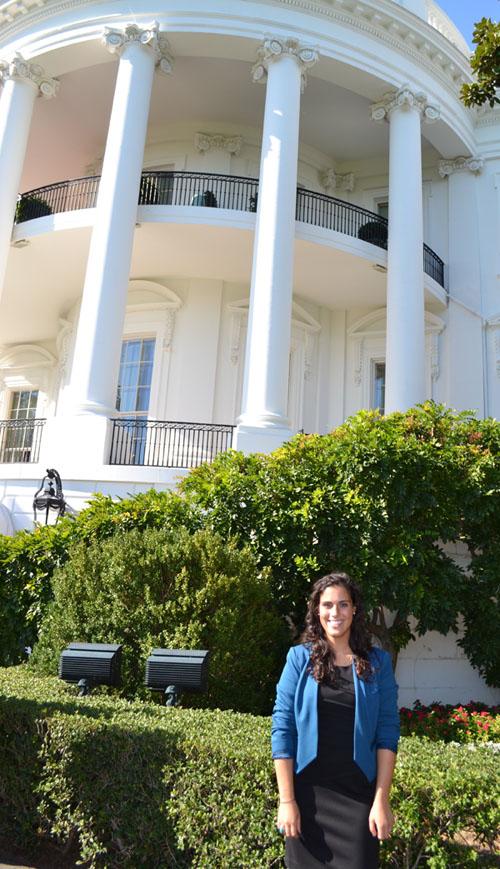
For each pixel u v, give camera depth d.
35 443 18.34
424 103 14.96
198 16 13.74
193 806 3.50
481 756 3.59
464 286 16.25
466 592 7.84
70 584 6.36
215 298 15.63
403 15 14.52
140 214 13.48
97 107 16.28
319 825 2.56
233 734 3.76
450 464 7.48
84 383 11.98
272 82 13.59
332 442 7.71
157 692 5.55
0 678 5.50
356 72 14.35
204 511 7.60
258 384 11.97
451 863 3.03
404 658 7.92
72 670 5.08
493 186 16.80
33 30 14.70
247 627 6.09
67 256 14.80
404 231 14.09
